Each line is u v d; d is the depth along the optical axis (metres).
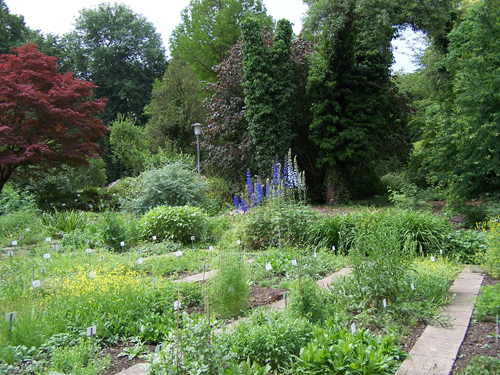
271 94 17.20
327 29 15.91
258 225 9.48
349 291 5.12
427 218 8.47
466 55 12.55
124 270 7.15
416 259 7.07
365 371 3.29
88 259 7.72
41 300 4.93
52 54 35.00
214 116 18.86
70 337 4.18
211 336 3.50
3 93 13.77
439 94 19.83
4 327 4.12
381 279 4.88
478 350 3.81
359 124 16.73
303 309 4.39
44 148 13.73
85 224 11.47
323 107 16.50
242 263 5.42
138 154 24.78
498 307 4.30
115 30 38.31
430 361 3.60
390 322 4.50
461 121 10.48
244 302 5.16
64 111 14.58
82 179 22.39
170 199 13.39
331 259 7.78
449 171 10.91
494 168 9.55
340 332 3.83
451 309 4.98
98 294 4.93
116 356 3.96
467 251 7.76
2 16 29.12
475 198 11.04
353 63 17.12
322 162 16.89
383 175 24.45
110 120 37.09
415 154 18.22
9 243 9.91
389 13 16.80
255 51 16.83
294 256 7.76
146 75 39.97
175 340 3.29
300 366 3.51
